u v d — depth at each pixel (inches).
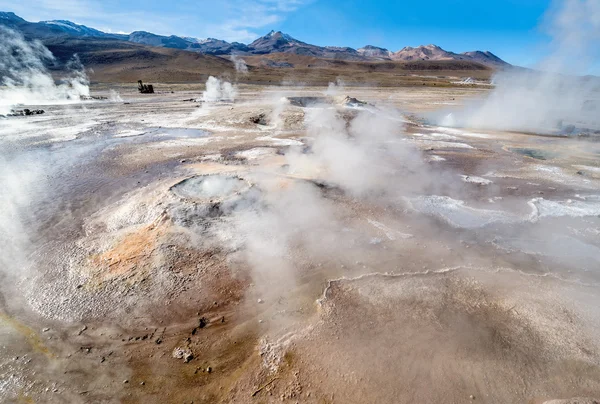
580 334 163.2
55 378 142.5
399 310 176.2
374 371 142.7
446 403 130.7
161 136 546.0
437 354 150.8
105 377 143.3
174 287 191.5
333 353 150.9
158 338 161.3
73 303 180.4
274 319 171.2
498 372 143.1
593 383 139.4
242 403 132.4
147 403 133.4
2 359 149.7
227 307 179.0
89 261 212.4
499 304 182.4
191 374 144.4
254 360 149.6
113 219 261.0
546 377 141.6
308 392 135.0
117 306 179.0
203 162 401.4
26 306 178.4
